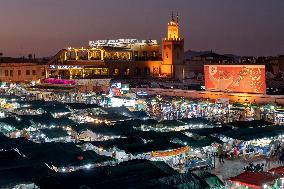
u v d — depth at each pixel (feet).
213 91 209.56
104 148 115.55
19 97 231.09
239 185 90.02
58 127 144.56
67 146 112.68
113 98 206.39
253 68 193.06
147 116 174.19
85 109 183.62
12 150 106.63
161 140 121.39
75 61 345.72
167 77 328.29
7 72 358.23
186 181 87.86
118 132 136.15
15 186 86.22
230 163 118.21
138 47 368.48
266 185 86.79
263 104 181.27
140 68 342.03
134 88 246.68
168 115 181.98
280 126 145.07
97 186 81.25
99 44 398.21
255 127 143.54
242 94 197.16
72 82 253.65
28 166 94.27
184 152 116.67
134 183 83.56
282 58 316.60
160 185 83.87
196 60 364.58
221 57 391.65
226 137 130.52
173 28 357.82
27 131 138.72
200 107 183.21
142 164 96.84
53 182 85.46
